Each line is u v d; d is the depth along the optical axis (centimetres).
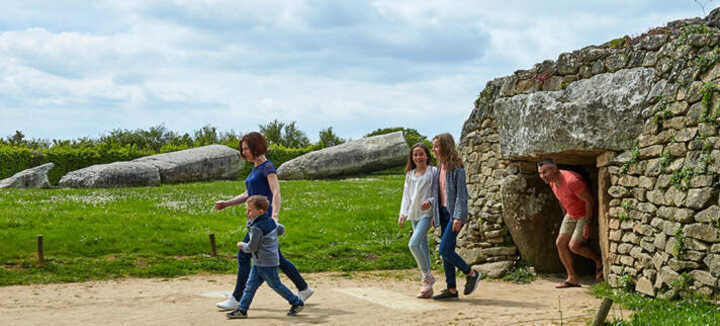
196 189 2116
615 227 729
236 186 2250
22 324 554
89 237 1119
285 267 616
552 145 808
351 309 609
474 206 1026
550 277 901
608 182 750
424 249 679
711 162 570
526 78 898
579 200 773
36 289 806
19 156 2692
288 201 1772
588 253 803
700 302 548
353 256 1105
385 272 995
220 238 1191
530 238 922
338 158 2836
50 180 2745
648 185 664
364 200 1812
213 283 877
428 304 637
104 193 1903
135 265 980
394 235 1272
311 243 1189
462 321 527
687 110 616
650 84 690
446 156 657
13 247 1012
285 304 657
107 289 816
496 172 984
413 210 677
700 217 573
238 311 568
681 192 602
